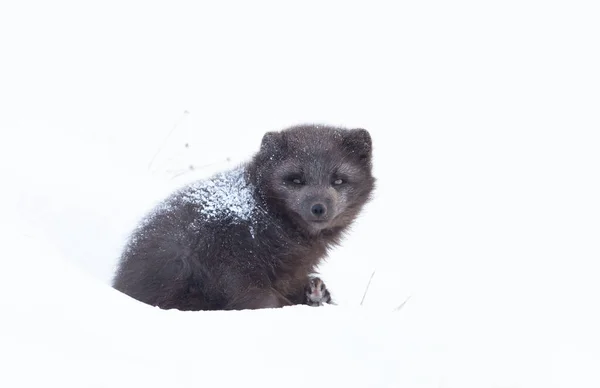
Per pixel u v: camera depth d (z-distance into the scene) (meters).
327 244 11.20
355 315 7.24
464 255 16.19
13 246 7.64
